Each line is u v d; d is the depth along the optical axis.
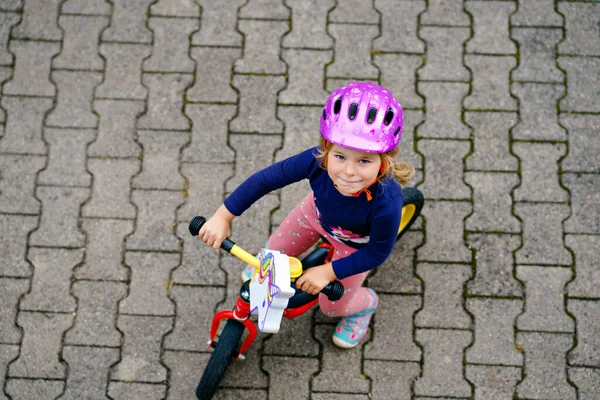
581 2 4.48
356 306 3.53
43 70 4.31
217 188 4.04
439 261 3.89
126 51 4.37
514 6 4.48
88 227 3.95
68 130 4.16
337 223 3.01
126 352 3.70
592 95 4.25
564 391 3.63
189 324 3.76
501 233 3.94
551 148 4.12
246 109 4.22
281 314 2.74
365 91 2.67
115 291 3.82
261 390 3.64
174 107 4.22
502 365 3.68
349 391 3.64
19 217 3.97
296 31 4.42
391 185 2.81
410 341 3.73
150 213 3.98
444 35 4.41
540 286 3.83
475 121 4.18
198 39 4.40
